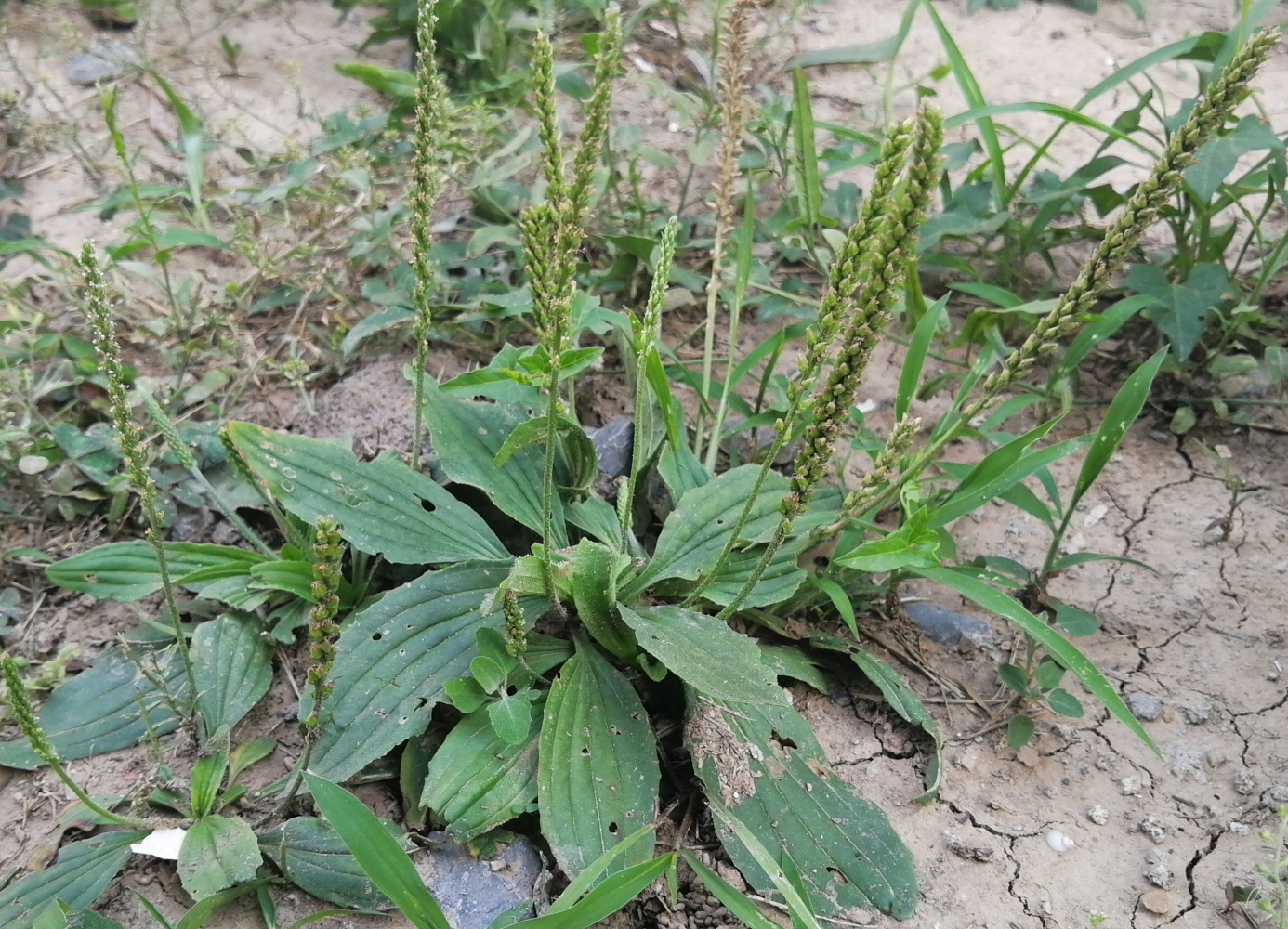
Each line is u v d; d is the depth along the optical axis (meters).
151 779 0.58
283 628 0.61
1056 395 0.71
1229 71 0.45
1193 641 0.64
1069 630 0.61
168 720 0.60
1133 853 0.57
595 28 1.02
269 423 0.73
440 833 0.55
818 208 0.72
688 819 0.57
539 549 0.57
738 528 0.55
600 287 0.78
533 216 0.50
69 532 0.68
